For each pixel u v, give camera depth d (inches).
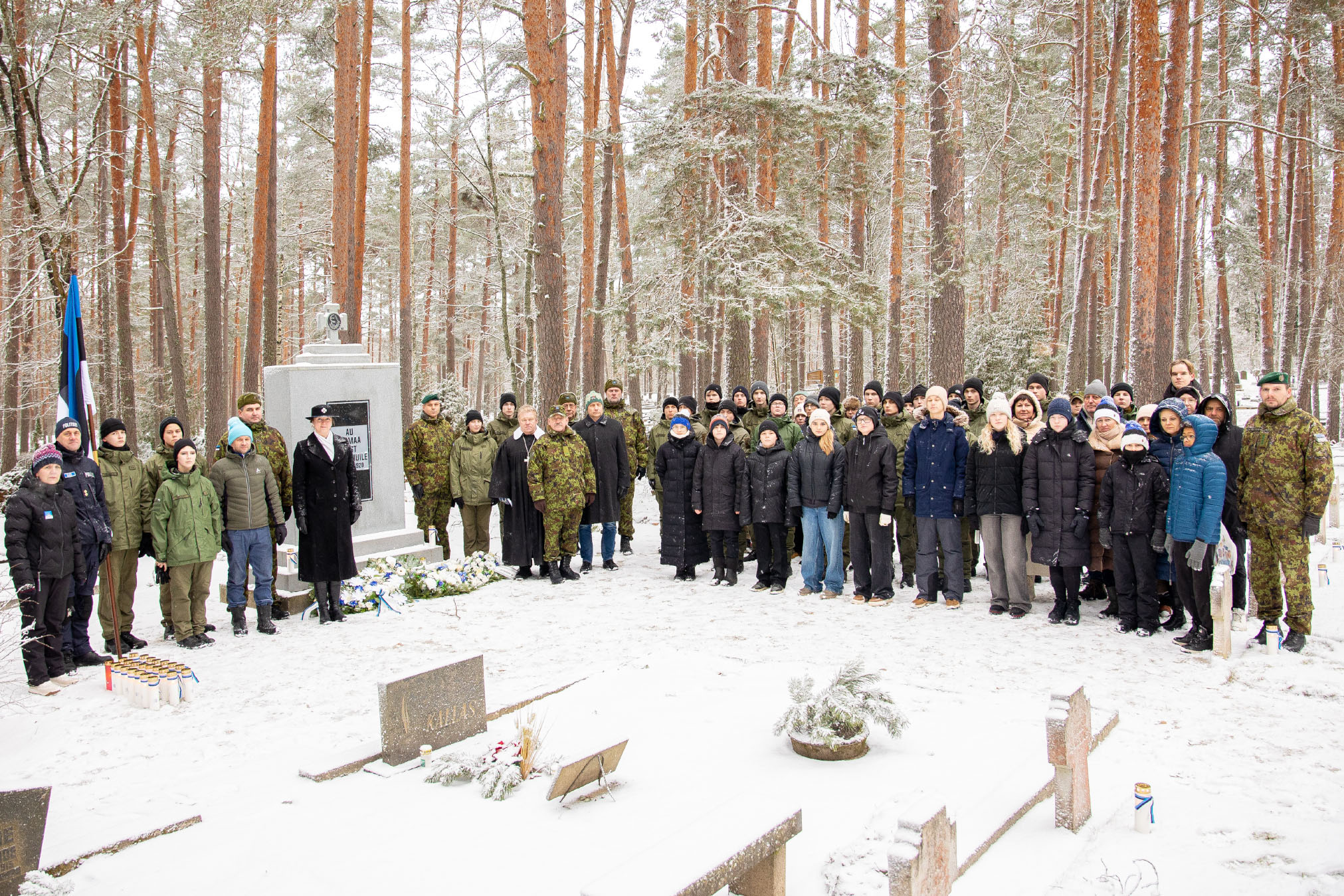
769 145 542.0
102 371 939.3
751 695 227.8
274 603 338.3
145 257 1117.7
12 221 628.7
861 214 769.6
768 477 353.4
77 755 202.5
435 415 440.1
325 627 320.8
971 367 848.3
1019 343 829.2
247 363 773.9
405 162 767.1
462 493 417.7
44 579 253.1
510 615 330.3
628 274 820.6
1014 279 955.3
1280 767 176.1
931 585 330.6
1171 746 189.8
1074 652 262.4
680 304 562.6
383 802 166.9
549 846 144.2
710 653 271.6
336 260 619.2
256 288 770.2
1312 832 148.0
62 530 255.3
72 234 515.2
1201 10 825.5
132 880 138.0
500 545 490.3
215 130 662.5
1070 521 292.0
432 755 188.4
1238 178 1087.6
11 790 137.2
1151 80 495.5
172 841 152.5
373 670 265.7
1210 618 260.5
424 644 293.1
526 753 177.3
